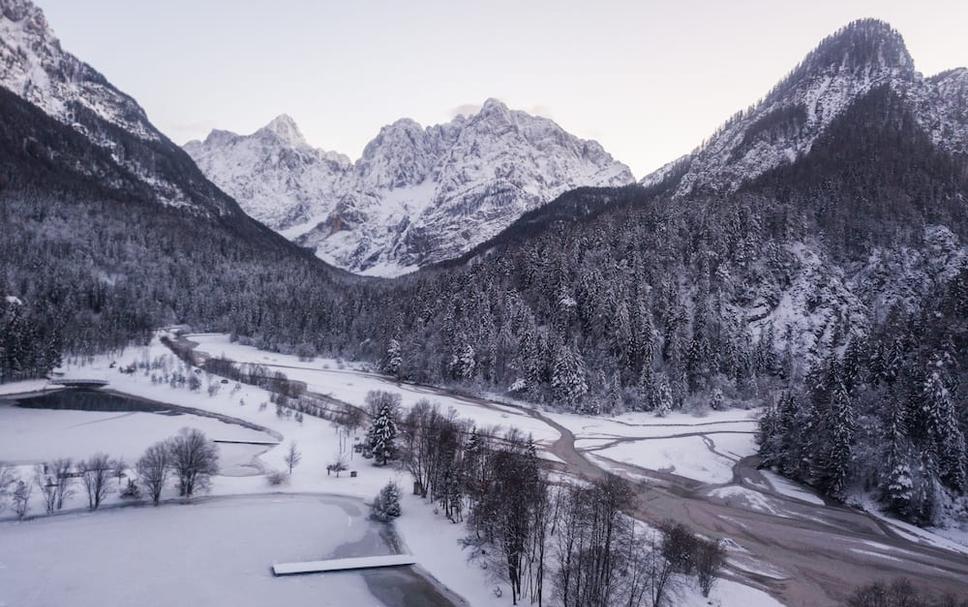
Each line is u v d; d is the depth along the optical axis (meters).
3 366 154.88
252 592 63.69
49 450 107.12
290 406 148.75
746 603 63.06
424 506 89.62
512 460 77.50
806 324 192.38
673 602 58.59
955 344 120.31
